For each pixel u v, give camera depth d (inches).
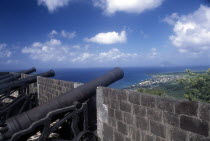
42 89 430.3
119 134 193.6
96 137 224.1
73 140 219.5
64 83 328.8
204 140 122.6
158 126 152.8
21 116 206.8
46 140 214.5
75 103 225.6
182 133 135.3
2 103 452.8
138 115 171.0
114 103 199.0
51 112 211.2
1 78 542.3
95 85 249.6
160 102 150.6
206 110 121.1
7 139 197.5
